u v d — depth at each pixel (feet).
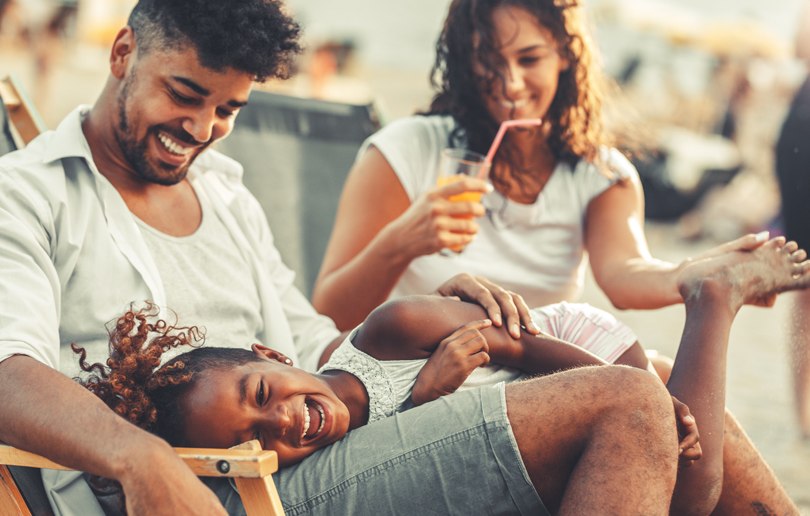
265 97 8.64
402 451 4.05
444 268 6.88
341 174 8.73
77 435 3.43
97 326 4.83
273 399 4.28
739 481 4.90
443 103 7.41
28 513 4.11
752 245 5.41
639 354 5.32
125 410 4.14
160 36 4.74
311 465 4.24
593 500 3.67
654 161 23.36
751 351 12.48
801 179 8.67
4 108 5.92
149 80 4.83
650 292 5.98
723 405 4.77
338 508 4.08
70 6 26.68
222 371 4.35
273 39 4.93
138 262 4.97
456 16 6.93
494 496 3.96
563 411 3.94
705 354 4.93
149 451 3.34
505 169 7.04
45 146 5.06
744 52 27.09
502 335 4.99
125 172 5.26
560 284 7.13
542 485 4.02
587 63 7.04
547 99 6.88
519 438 3.95
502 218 6.98
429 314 4.88
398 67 40.86
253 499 3.61
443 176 6.44
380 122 9.07
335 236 7.13
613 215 7.09
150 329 4.53
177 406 4.24
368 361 4.86
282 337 5.89
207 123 4.94
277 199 8.22
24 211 4.63
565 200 7.16
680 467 4.55
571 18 6.84
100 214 4.99
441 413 4.13
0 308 4.08
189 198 5.76
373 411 4.70
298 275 7.97
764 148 24.79
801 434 8.79
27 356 3.88
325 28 34.60
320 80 26.25
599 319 5.46
